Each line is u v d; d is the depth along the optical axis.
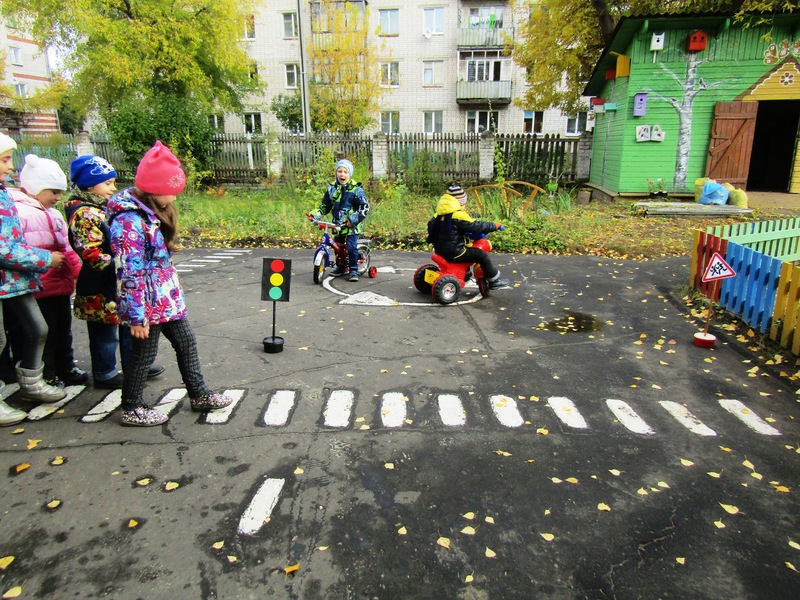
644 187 15.48
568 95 21.41
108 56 20.14
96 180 3.97
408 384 4.73
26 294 3.91
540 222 11.29
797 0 13.59
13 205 3.70
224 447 3.70
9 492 3.19
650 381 4.88
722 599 2.52
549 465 3.56
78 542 2.80
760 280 5.98
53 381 4.46
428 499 3.19
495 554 2.77
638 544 2.86
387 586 2.56
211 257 10.04
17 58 39.69
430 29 34.84
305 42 34.22
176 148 18.36
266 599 2.48
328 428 3.97
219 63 22.72
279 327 6.12
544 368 5.12
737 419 4.23
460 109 35.78
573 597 2.52
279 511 3.06
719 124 14.76
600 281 8.23
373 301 7.17
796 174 15.59
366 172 17.38
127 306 3.48
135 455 3.58
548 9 20.16
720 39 14.41
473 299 7.33
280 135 19.69
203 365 5.05
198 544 2.80
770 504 3.21
